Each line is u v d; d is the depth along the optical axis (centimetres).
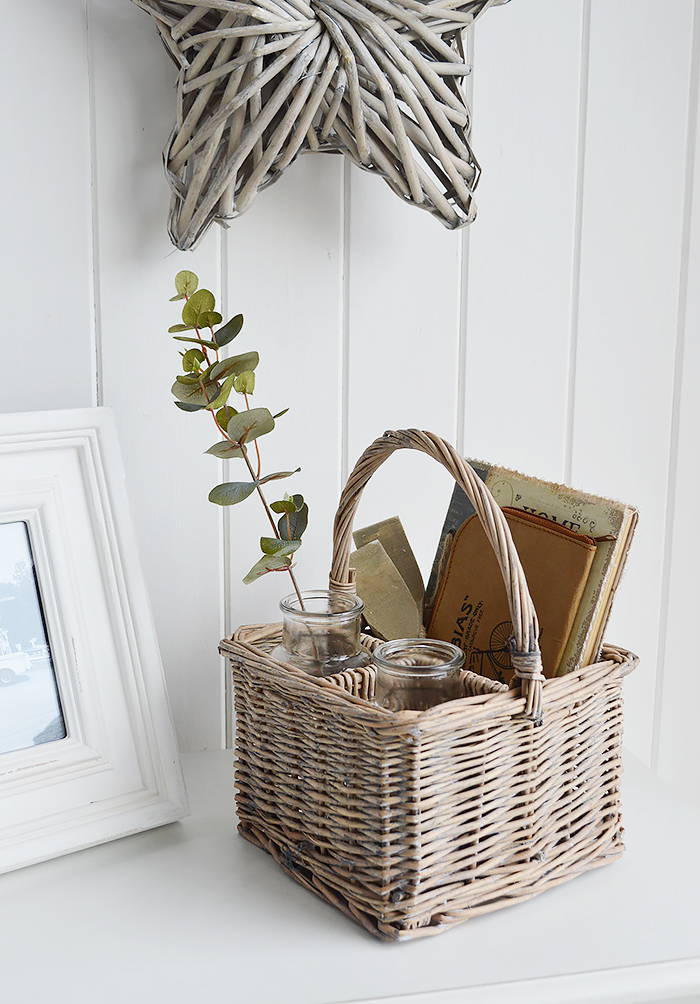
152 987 63
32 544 80
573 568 75
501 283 103
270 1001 61
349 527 83
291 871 75
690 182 107
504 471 85
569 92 101
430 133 84
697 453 115
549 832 75
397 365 101
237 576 99
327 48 79
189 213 83
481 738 68
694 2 102
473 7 85
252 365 79
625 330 108
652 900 74
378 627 86
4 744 77
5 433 78
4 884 75
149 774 82
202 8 77
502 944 68
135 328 91
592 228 105
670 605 118
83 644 81
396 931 67
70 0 83
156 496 95
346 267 97
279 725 74
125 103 87
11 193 85
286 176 93
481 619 81
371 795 67
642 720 121
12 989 62
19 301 87
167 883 75
